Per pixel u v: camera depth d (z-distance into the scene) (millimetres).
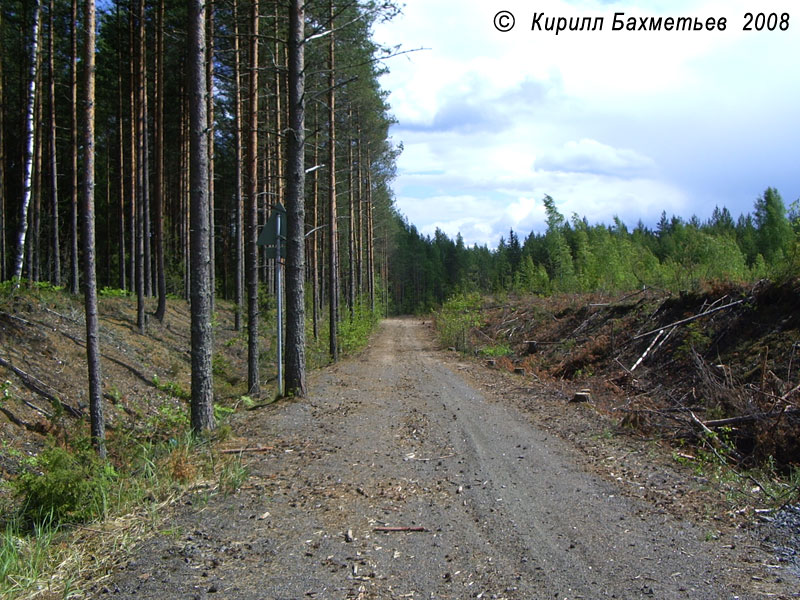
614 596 3615
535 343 19922
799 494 5512
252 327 13727
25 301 13312
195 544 4445
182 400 13789
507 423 9242
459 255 101500
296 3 10906
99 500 5219
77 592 3713
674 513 5152
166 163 32406
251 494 5672
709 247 16891
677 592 3646
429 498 5645
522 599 3598
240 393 13734
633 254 24094
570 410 10266
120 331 16109
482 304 33188
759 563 4074
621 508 5309
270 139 21109
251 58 14352
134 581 3840
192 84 8484
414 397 11812
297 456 7129
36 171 21875
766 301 11406
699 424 8172
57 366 11938
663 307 14914
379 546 4461
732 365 10492
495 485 6051
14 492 6324
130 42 21125
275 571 3996
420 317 74500
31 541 4594
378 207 44375
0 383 9992
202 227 8555
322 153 26250
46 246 27672
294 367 11258
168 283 26062
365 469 6641
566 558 4207
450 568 4070
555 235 28312
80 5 19297
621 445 7754
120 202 24016
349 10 16391
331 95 19922
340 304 28969
